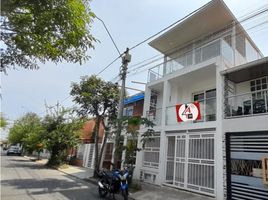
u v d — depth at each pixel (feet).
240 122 32.42
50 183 41.88
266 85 36.19
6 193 30.91
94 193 35.17
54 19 11.00
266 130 29.35
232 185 31.37
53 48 12.45
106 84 55.77
